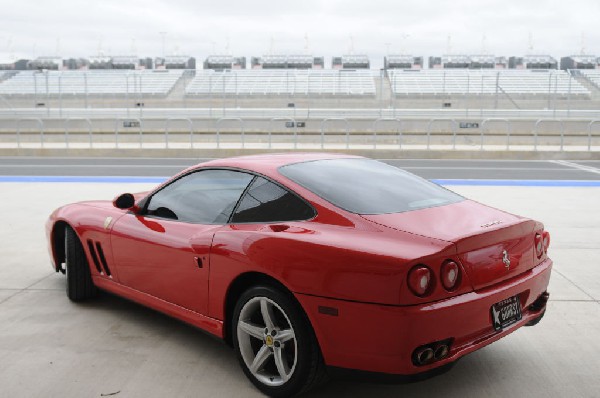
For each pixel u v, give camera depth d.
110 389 3.25
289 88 47.50
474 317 2.84
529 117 37.12
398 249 2.75
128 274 4.15
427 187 3.67
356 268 2.75
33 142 33.00
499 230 2.99
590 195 11.13
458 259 2.80
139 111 38.28
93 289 4.70
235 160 3.78
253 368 3.21
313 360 2.95
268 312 3.09
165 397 3.16
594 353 3.74
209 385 3.30
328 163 3.71
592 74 48.69
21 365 3.56
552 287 5.11
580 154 22.31
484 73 49.00
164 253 3.74
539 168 18.03
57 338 3.98
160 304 3.90
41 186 12.52
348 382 3.33
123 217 4.23
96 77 49.75
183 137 32.88
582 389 3.25
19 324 4.25
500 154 22.64
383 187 3.46
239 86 48.06
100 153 23.30
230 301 3.40
